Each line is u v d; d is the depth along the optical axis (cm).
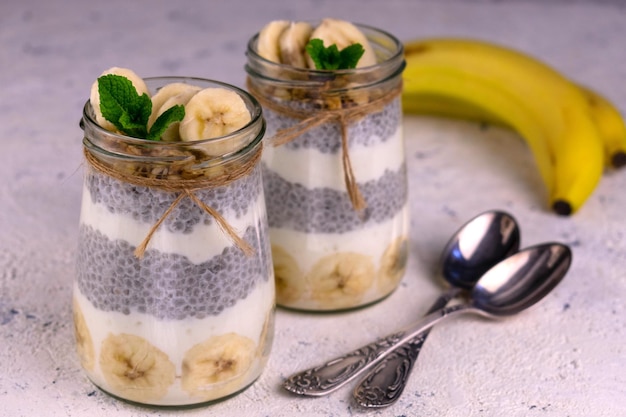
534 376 64
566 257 70
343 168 64
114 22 104
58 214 75
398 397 61
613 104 89
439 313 66
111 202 57
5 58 94
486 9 110
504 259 70
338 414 61
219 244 58
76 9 108
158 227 57
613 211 78
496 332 67
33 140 83
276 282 66
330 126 63
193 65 93
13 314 66
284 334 66
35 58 95
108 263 58
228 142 56
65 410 60
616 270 72
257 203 59
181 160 55
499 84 85
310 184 64
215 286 58
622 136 82
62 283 69
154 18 106
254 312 60
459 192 80
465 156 84
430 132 88
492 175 82
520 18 108
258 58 63
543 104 83
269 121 64
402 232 67
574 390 63
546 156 80
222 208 57
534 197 80
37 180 78
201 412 60
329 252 65
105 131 56
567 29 105
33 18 105
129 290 58
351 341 65
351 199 64
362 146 64
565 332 67
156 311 58
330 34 64
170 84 60
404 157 67
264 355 61
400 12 108
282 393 62
